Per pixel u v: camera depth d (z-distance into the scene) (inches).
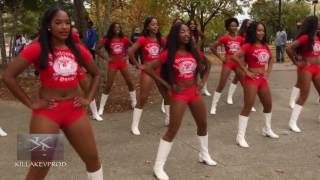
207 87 540.7
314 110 407.5
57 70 166.1
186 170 245.1
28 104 164.9
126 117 380.2
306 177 236.1
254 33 288.2
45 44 163.8
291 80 600.7
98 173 184.5
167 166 251.3
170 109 228.5
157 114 393.1
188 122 357.7
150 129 339.9
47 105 166.9
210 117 382.0
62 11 164.9
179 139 307.7
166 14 882.1
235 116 385.1
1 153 277.1
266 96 302.2
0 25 706.2
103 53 382.9
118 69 386.3
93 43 654.5
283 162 260.8
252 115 385.1
